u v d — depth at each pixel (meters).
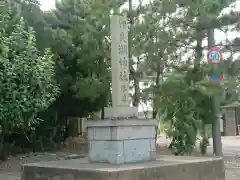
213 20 14.31
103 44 16.17
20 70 10.12
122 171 7.63
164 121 14.41
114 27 9.52
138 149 9.13
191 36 14.91
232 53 15.20
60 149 20.94
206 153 15.72
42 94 10.87
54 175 8.48
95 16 15.70
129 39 14.79
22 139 19.66
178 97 13.90
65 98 19.62
